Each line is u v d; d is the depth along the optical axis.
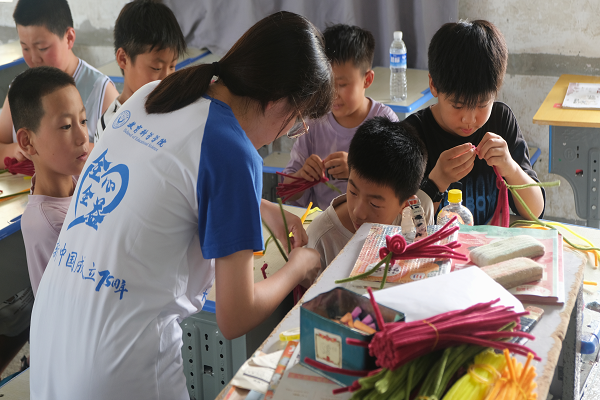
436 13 2.80
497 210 1.30
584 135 2.22
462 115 1.48
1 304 1.92
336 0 3.09
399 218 1.29
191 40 3.60
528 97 2.91
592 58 2.70
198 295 1.04
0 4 3.97
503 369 0.62
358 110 2.07
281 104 0.92
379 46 3.09
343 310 0.71
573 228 1.42
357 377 0.63
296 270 1.05
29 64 2.36
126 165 0.89
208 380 1.44
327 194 2.06
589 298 1.17
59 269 0.95
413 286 0.71
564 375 0.98
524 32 2.80
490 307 0.67
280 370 0.69
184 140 0.86
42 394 0.98
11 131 2.23
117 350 0.90
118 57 2.05
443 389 0.60
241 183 0.84
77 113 1.58
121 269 0.88
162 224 0.88
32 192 1.66
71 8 3.76
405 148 1.22
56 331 0.94
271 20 0.91
